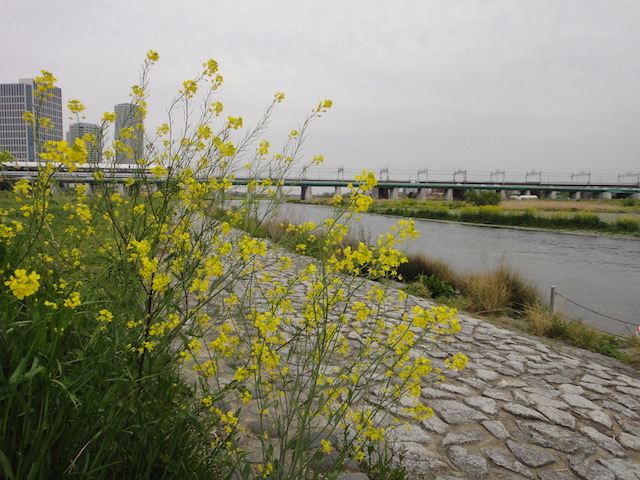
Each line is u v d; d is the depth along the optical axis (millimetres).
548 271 13070
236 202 2549
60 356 1392
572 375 4113
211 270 1630
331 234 2004
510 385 3730
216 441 1789
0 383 1163
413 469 2385
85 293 1620
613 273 12922
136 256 1633
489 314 6801
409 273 9102
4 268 1680
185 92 2107
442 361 4168
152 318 1650
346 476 2123
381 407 1819
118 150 2021
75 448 1212
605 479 2455
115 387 1349
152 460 1366
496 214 33438
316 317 1666
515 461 2576
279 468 1601
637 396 3678
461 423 2977
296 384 1667
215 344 1699
